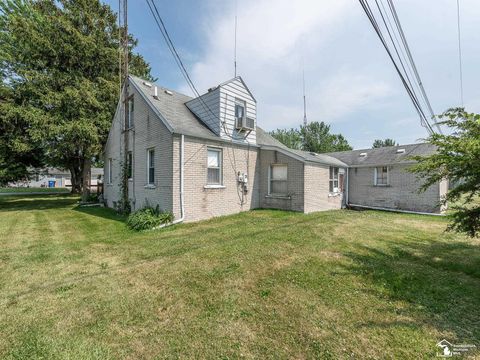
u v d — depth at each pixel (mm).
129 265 4176
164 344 2186
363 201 14914
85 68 14680
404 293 3023
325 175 12016
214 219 8648
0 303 2926
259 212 10164
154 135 8789
